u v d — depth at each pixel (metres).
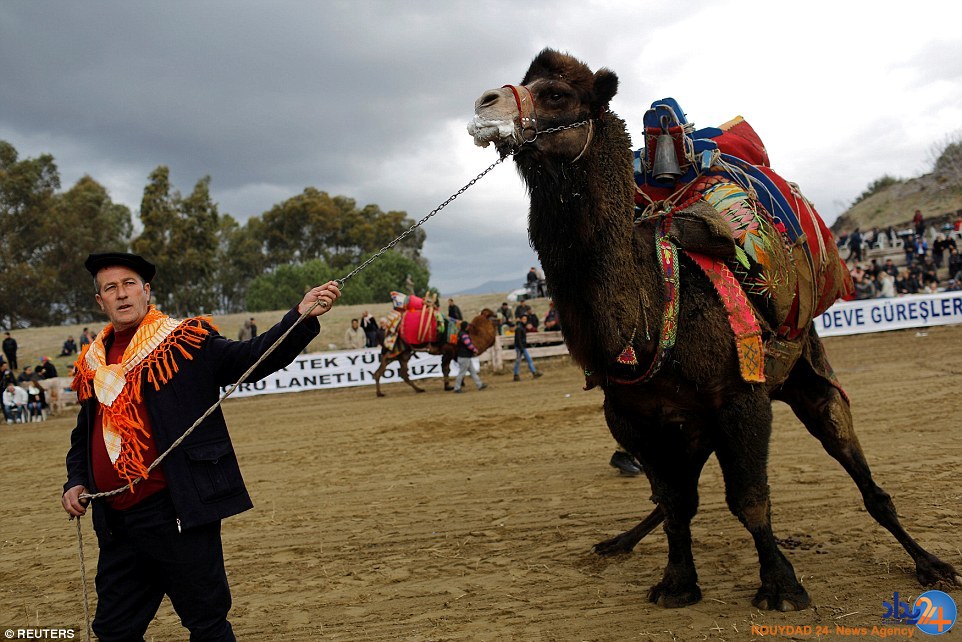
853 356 19.97
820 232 5.34
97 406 3.57
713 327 4.26
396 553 6.16
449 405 16.83
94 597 5.61
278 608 5.09
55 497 9.59
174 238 53.47
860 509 6.36
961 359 17.27
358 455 11.09
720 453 4.50
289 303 62.06
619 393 4.52
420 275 64.81
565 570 5.47
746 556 5.46
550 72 4.34
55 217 61.53
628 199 4.32
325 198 79.19
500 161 4.23
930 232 38.59
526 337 23.73
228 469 3.53
